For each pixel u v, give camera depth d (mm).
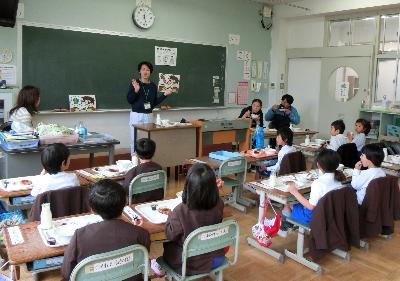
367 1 6414
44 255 1698
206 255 2068
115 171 3262
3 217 2793
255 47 7754
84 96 5633
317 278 2891
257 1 7570
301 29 7805
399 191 3340
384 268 3080
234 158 3812
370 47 6699
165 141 5082
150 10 6094
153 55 6262
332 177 2896
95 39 5633
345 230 2939
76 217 2111
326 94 7453
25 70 5094
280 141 4191
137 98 5305
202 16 6809
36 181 2816
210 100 7152
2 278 2291
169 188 4969
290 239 3533
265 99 8125
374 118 6703
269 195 3021
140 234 1727
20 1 4945
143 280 1816
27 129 3713
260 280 2834
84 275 1583
